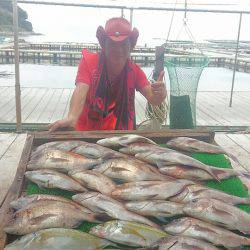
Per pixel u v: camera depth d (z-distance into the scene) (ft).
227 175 6.23
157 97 8.42
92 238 4.53
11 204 5.01
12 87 24.85
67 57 52.13
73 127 7.64
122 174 5.93
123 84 8.20
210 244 4.40
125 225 4.67
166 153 6.40
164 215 5.12
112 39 7.53
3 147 9.68
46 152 6.27
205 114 18.30
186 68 10.78
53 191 5.68
